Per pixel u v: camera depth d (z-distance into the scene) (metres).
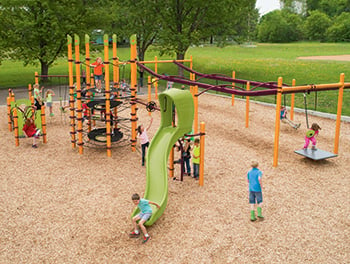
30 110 14.66
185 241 7.47
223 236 7.63
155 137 9.95
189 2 29.50
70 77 12.91
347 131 15.26
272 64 39.06
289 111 19.08
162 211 8.24
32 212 8.71
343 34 76.25
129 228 8.01
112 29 32.97
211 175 10.86
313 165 11.60
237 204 9.02
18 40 26.38
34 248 7.29
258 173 8.14
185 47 30.48
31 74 36.16
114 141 13.04
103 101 13.10
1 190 9.91
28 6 27.08
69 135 15.23
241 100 22.47
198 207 8.88
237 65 39.97
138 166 11.67
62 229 7.97
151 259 6.92
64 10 27.22
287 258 6.89
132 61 12.45
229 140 14.36
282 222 8.17
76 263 6.82
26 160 12.23
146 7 30.14
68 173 11.11
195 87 14.37
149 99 19.50
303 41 84.62
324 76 30.75
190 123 10.05
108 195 9.61
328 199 9.27
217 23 31.42
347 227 7.94
